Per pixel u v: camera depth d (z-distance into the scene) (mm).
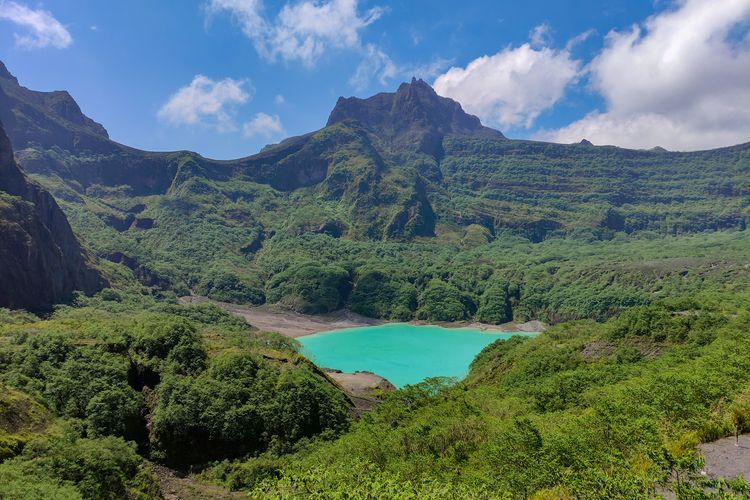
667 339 96375
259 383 84375
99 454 55062
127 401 75000
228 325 180625
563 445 38344
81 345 84500
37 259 161250
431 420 67125
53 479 48281
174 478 67438
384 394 113750
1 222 154500
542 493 34000
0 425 55562
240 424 76375
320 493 33219
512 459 40062
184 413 74688
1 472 46094
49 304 158875
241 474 67938
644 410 42156
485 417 65375
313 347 189750
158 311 180000
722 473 28484
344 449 62281
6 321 118938
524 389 88125
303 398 82688
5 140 187750
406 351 185000
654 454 27219
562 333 125188
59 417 67688
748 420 34094
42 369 75688
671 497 26703
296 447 75250
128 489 55031
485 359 135250
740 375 46250
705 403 41969
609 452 36094
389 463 54375
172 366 84938
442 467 50438
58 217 196125
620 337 103938
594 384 78750
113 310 173750
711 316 99625
